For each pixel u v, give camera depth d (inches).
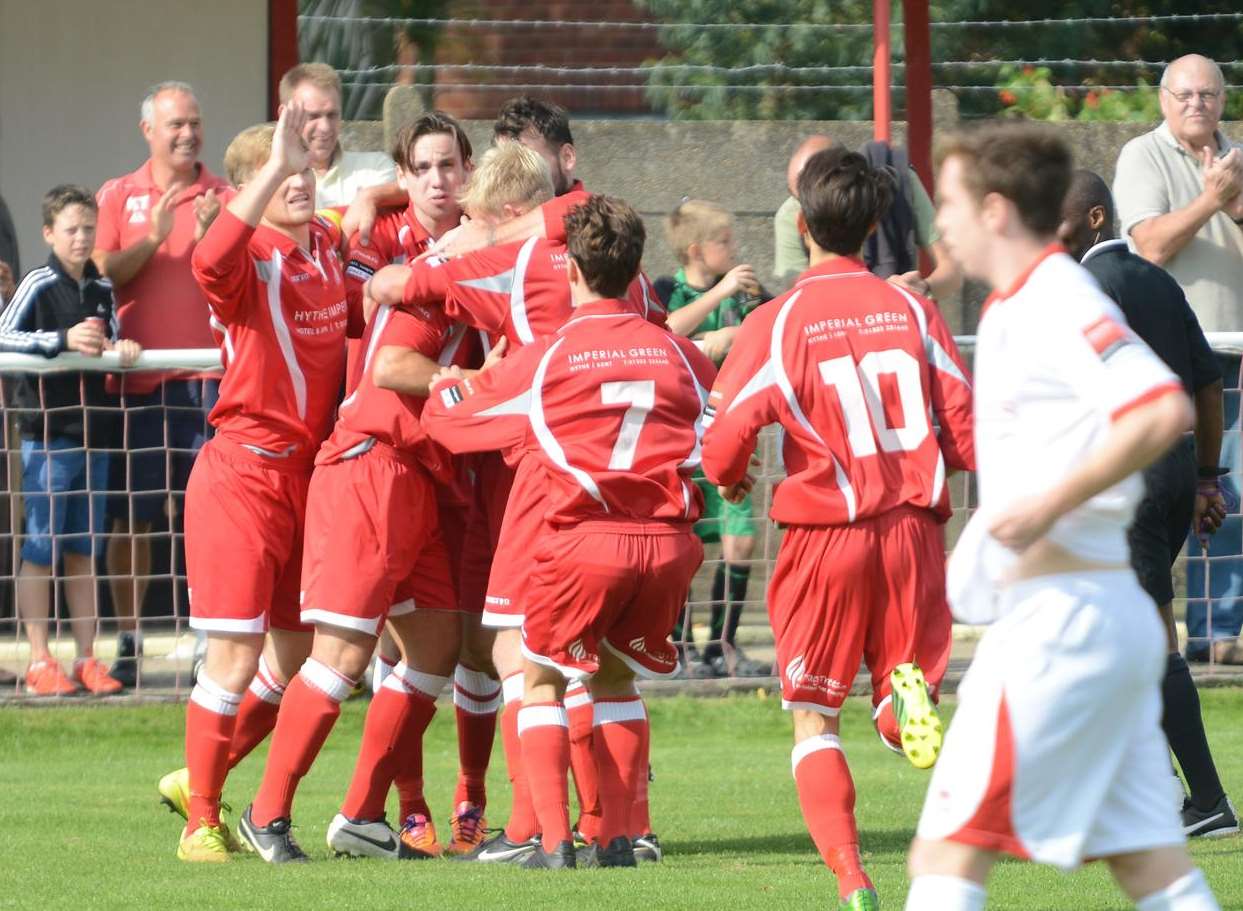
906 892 693.3
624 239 723.4
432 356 791.1
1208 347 854.5
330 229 826.8
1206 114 1144.8
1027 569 458.9
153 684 1206.9
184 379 1169.4
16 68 1457.9
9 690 1188.5
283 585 830.5
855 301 665.0
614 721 772.0
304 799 978.7
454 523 834.2
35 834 845.8
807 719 658.2
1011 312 468.8
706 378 756.0
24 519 1184.8
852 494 645.9
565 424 716.7
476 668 835.4
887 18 1469.0
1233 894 674.2
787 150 1531.7
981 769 454.6
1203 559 1221.7
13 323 1135.0
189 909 650.8
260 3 1487.5
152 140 1202.0
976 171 476.4
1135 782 467.2
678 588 726.5
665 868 749.3
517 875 727.7
